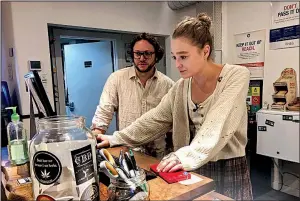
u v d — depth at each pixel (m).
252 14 2.31
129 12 2.68
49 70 2.17
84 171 0.53
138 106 1.53
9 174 0.72
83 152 0.53
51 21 2.17
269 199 1.26
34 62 2.06
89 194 0.53
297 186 1.46
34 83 0.90
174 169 0.70
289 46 2.04
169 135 1.26
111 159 0.67
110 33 2.82
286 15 2.05
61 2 2.22
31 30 2.06
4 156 0.82
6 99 1.47
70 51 3.00
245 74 0.87
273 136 1.67
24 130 0.84
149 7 2.83
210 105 0.90
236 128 0.83
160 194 0.60
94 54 3.06
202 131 0.80
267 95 2.18
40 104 0.91
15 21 1.96
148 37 1.46
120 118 1.57
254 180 1.37
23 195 0.61
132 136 1.04
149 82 1.53
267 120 1.74
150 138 1.06
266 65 2.21
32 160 0.53
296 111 1.72
